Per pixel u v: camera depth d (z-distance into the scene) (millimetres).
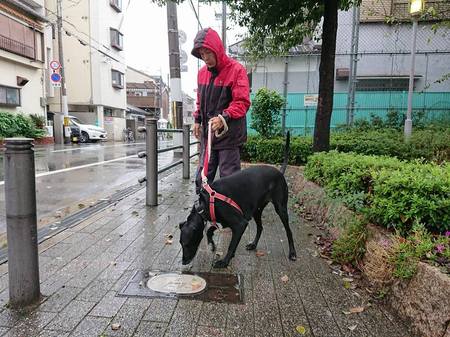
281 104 8891
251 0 5824
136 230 3516
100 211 4277
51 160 10000
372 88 13820
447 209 2172
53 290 2219
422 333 1793
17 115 14789
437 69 13289
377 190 2568
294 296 2242
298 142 7289
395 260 2123
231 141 3094
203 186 2533
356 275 2553
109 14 23438
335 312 2059
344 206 3217
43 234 3326
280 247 3178
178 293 2227
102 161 10172
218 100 3021
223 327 1878
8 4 14523
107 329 1824
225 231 3619
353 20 11789
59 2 17922
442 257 1961
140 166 9180
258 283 2420
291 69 14344
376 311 2080
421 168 2818
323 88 5527
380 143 6574
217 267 2570
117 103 25203
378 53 12766
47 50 19766
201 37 2824
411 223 2340
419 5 6355
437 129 9219
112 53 24078
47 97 20188
